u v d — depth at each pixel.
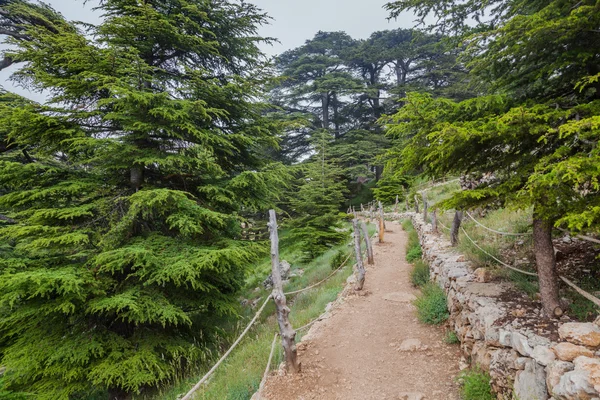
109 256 7.04
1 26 12.45
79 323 7.88
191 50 10.08
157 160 8.16
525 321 3.99
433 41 28.33
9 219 11.16
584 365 2.74
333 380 5.17
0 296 6.42
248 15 10.73
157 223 9.60
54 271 6.97
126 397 7.99
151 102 8.11
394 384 4.90
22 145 9.38
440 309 6.95
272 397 4.75
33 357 6.74
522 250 6.45
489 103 4.06
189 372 8.00
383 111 34.81
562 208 3.35
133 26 8.57
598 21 3.45
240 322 11.01
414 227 17.41
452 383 4.67
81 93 8.15
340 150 29.14
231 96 10.20
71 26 8.52
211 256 7.69
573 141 3.49
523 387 3.30
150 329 8.60
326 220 15.90
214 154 10.28
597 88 3.97
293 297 12.52
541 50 4.21
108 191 8.99
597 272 4.73
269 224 5.38
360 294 9.27
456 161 4.34
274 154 32.91
